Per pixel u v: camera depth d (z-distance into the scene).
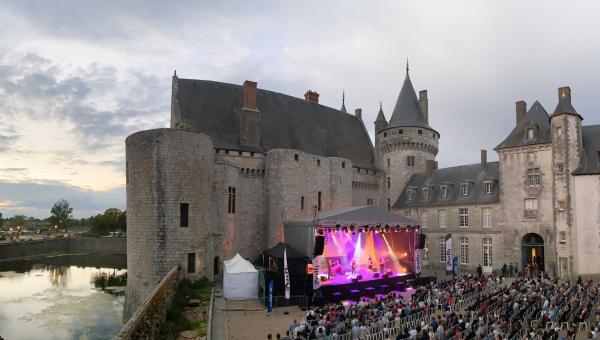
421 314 18.67
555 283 26.09
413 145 47.19
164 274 25.56
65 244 86.00
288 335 17.02
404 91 49.84
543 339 13.80
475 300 22.50
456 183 41.53
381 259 35.31
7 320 29.73
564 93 33.53
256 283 25.27
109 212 106.38
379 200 48.00
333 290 26.48
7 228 134.25
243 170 35.47
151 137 26.53
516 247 35.12
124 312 27.17
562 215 32.31
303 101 46.41
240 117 38.31
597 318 17.14
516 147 35.78
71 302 35.88
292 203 35.88
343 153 45.34
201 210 27.38
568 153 32.34
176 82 37.34
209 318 19.28
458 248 39.44
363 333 16.03
